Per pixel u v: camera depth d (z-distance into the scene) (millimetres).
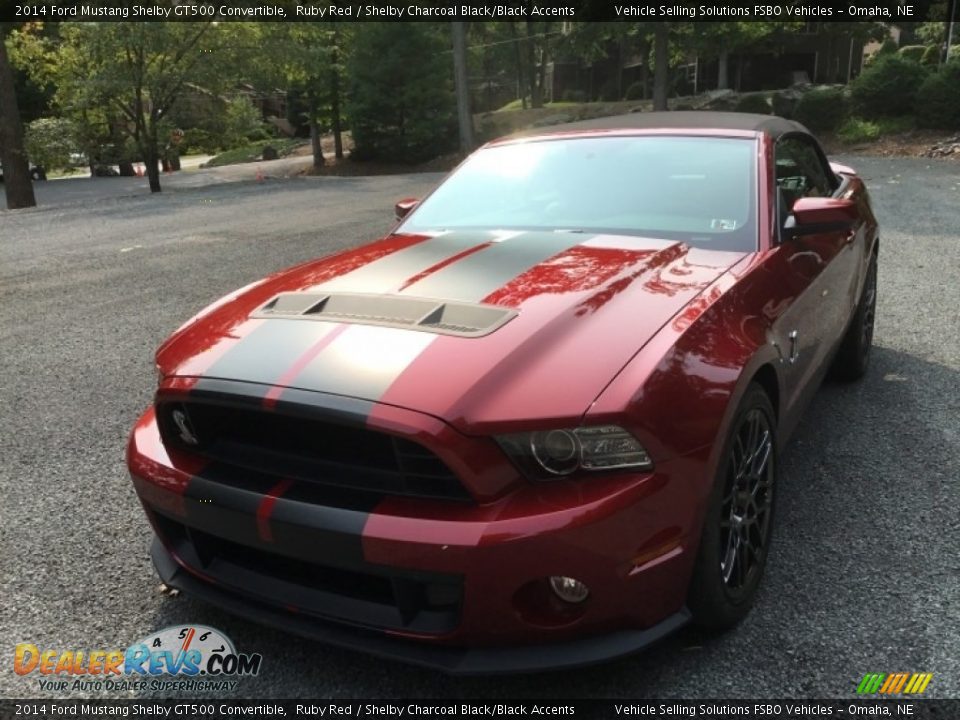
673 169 3426
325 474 2096
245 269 8219
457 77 31000
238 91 24906
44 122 22141
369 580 2137
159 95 21375
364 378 2068
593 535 1922
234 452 2238
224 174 36750
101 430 4137
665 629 2127
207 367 2254
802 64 41812
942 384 4461
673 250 2908
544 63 45906
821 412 4125
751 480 2467
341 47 33969
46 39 22094
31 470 3674
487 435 1938
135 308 6676
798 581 2656
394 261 2889
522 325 2246
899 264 7598
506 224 3389
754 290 2660
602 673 2268
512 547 1891
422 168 32500
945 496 3201
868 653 2301
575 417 1947
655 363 2105
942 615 2455
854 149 23672
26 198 18969
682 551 2088
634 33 29594
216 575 2336
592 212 3311
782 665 2266
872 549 2836
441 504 1972
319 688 2266
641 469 1996
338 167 34656
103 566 2873
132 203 15766
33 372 5094
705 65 42156
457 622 1985
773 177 3318
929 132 23812
